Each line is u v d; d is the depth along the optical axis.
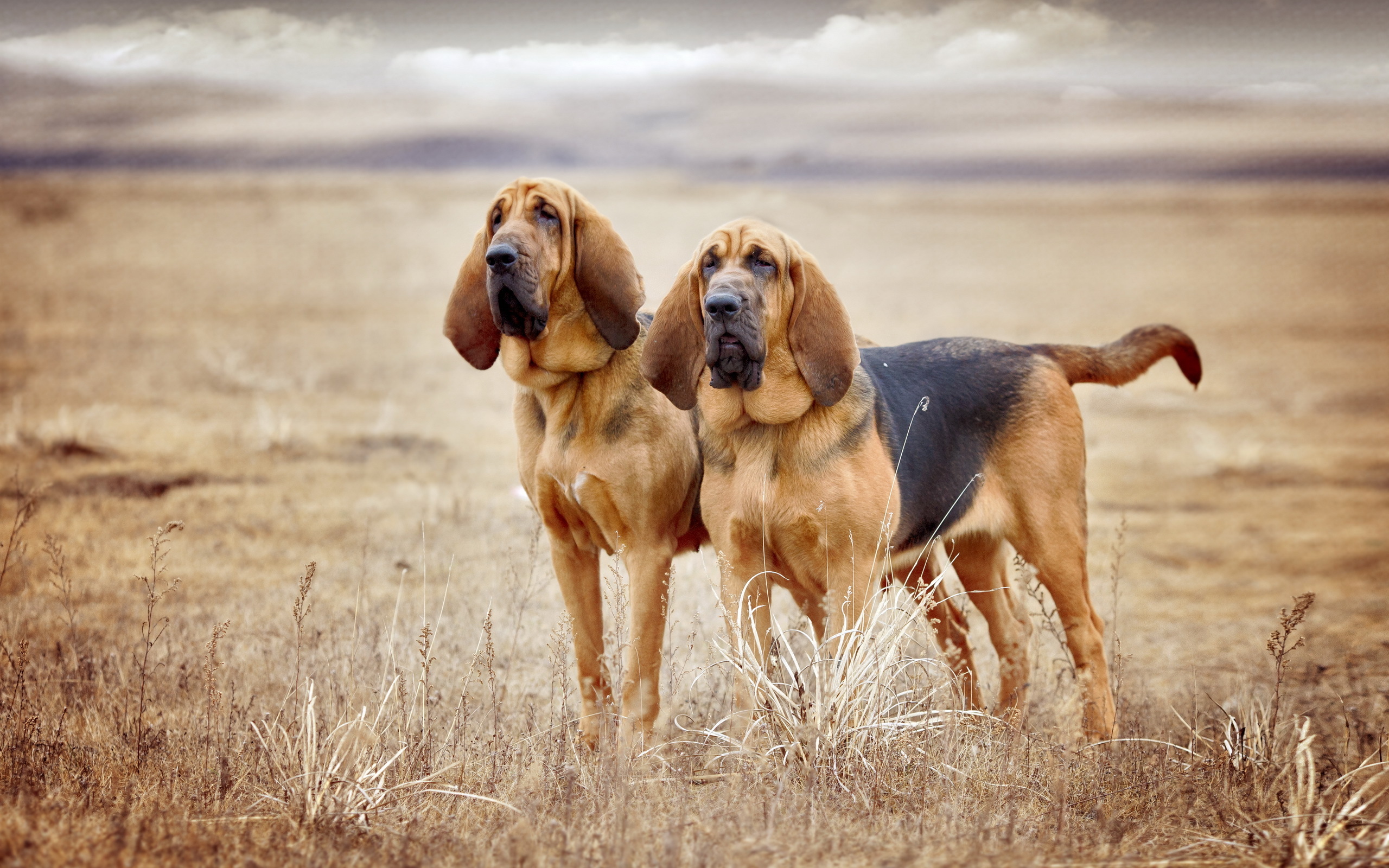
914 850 5.42
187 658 8.37
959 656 8.30
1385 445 20.11
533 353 7.23
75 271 41.72
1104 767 6.78
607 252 7.25
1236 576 12.57
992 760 6.73
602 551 7.83
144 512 12.59
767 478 6.99
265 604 9.84
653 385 7.14
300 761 6.26
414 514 12.91
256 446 16.03
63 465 14.44
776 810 5.77
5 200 64.75
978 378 8.09
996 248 61.47
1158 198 99.12
